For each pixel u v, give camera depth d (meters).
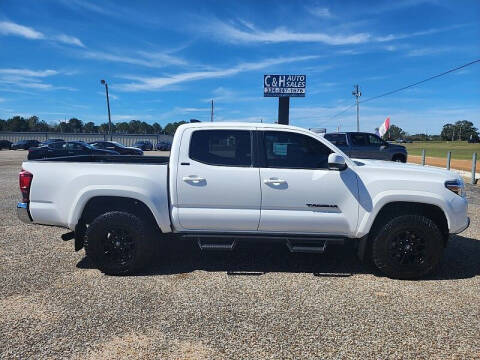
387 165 4.68
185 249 5.43
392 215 4.51
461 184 4.44
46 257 5.04
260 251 5.37
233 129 4.48
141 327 3.25
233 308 3.61
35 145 48.22
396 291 4.04
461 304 3.73
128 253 4.40
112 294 3.91
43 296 3.85
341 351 2.91
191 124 4.53
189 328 3.24
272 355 2.86
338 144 15.88
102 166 4.41
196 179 4.35
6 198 9.48
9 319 3.38
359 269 4.71
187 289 4.05
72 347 2.95
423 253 4.32
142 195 4.32
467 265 4.87
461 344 3.02
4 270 4.56
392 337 3.12
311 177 4.34
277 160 4.43
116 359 2.80
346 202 4.36
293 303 3.73
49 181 4.42
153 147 52.62
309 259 5.06
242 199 4.36
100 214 4.59
